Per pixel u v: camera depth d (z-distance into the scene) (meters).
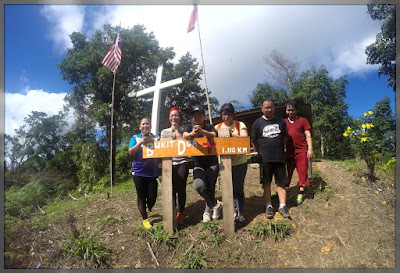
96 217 4.25
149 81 19.17
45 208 5.86
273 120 3.80
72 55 18.34
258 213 3.94
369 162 4.79
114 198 5.30
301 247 3.12
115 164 15.30
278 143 3.71
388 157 5.08
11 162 17.42
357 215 3.62
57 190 9.23
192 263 2.94
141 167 3.67
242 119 10.17
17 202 5.93
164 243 3.29
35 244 3.45
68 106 19.47
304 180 4.00
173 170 3.72
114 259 3.15
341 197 4.07
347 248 3.07
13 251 3.29
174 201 3.66
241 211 3.65
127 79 18.14
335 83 17.50
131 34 17.98
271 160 3.69
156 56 18.55
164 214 3.49
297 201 4.00
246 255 3.05
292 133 4.13
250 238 3.28
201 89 20.73
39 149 18.45
